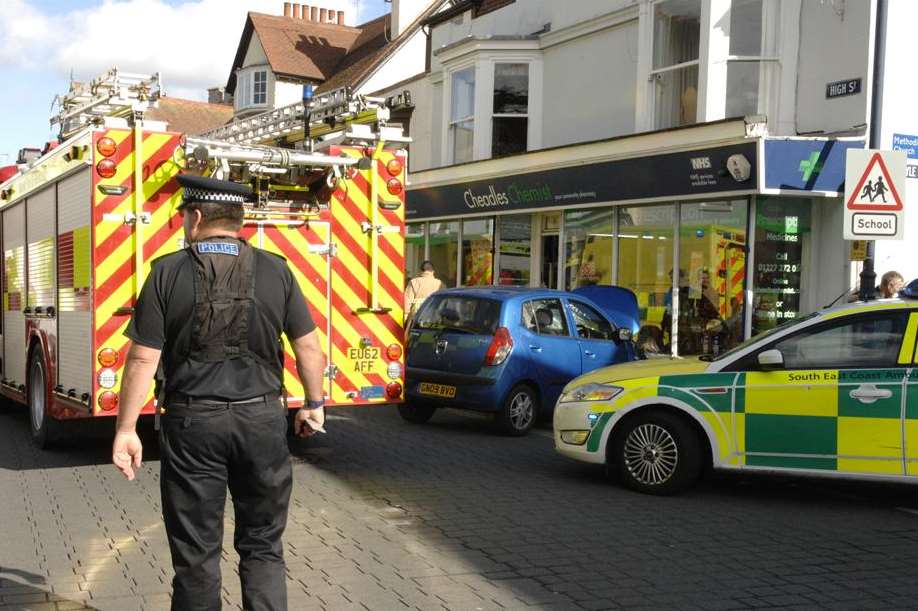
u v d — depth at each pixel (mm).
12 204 10305
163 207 7695
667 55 15133
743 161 12445
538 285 18031
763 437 7281
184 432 3785
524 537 6371
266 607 3896
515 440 10352
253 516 3965
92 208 7496
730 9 13875
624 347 11875
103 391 7555
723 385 7418
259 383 3896
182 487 3832
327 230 8367
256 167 7840
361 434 10594
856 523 6930
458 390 10531
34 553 5887
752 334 13125
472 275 20047
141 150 7609
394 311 8672
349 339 8477
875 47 10570
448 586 5332
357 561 5785
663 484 7613
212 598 3891
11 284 10406
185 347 3816
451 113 20375
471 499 7453
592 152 15289
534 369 10648
